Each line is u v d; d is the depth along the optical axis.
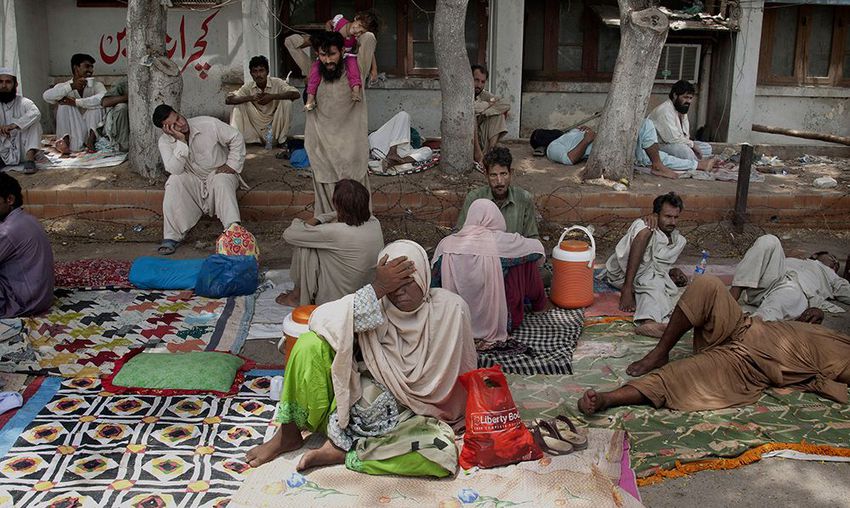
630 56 8.31
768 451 4.00
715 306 4.61
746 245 7.79
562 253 5.83
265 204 8.15
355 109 6.41
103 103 9.34
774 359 4.58
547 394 4.57
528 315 5.77
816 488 3.76
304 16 11.28
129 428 4.15
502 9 10.81
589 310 5.91
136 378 4.61
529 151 10.05
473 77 9.09
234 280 6.04
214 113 11.40
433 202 8.15
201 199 7.29
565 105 11.77
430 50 11.43
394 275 3.83
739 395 4.49
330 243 5.17
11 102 8.55
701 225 8.13
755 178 8.92
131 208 8.08
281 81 10.11
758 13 10.98
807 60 11.75
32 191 8.05
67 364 4.82
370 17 6.43
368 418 3.87
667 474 3.83
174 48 11.18
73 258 7.25
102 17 11.41
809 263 5.98
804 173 9.45
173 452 3.94
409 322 3.98
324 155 6.45
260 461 3.86
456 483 3.69
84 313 5.63
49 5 11.33
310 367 3.75
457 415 4.10
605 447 3.94
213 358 4.84
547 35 11.55
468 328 4.08
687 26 10.87
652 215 5.98
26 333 5.18
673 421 4.26
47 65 11.49
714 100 11.71
